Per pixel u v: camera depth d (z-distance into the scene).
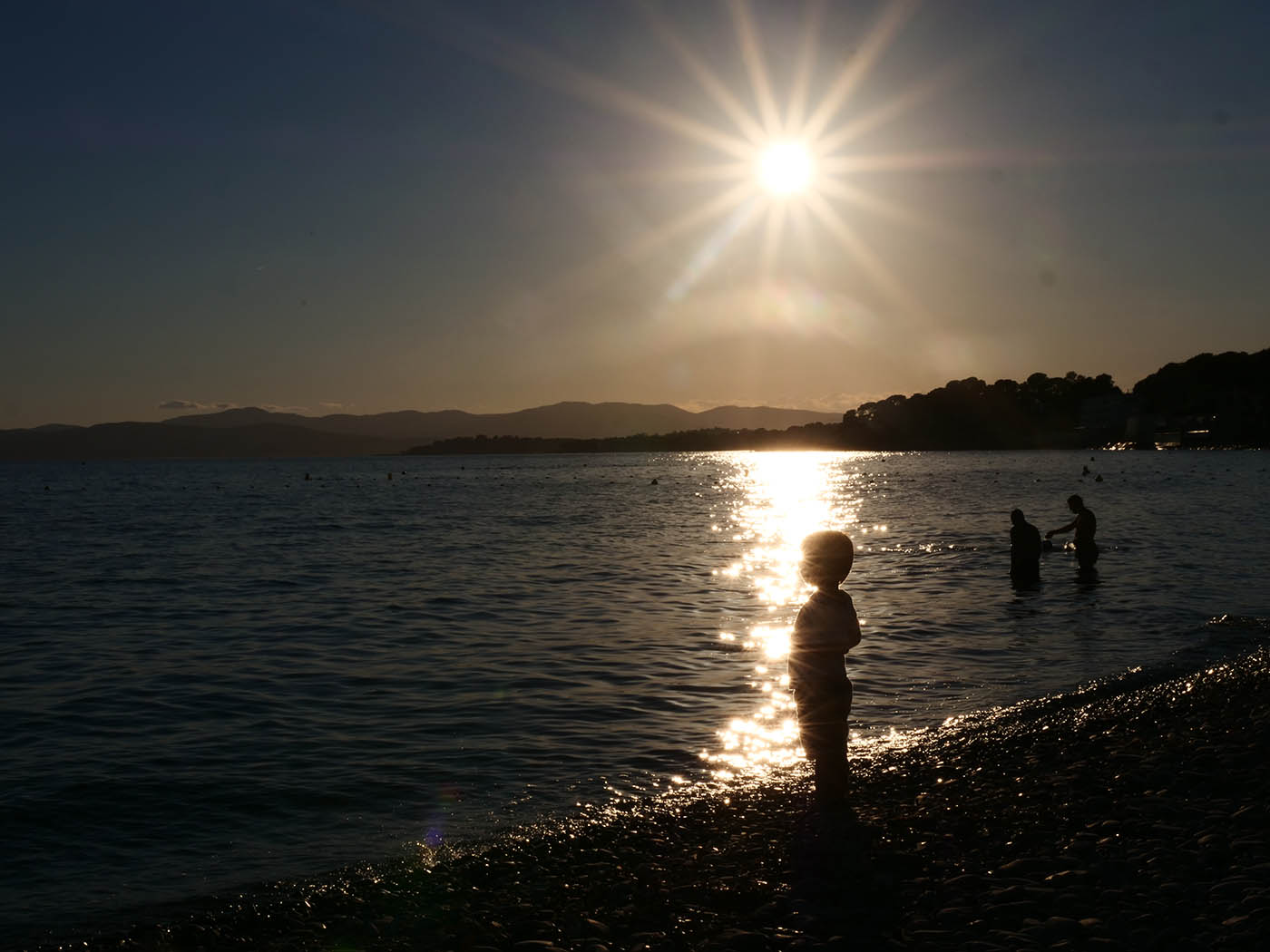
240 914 6.70
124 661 15.99
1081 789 8.55
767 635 17.58
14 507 73.12
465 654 16.12
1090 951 5.49
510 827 8.37
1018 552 22.92
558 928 6.25
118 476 174.75
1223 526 38.50
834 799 8.36
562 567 29.27
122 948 6.27
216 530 47.09
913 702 12.46
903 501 62.94
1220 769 8.92
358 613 20.73
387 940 6.23
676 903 6.56
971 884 6.64
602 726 11.57
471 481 122.75
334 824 8.53
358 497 85.06
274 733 11.45
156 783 9.66
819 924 6.12
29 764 10.32
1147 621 17.95
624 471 166.25
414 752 10.64
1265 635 16.23
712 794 9.05
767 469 162.62
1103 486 77.19
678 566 29.17
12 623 20.05
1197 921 5.77
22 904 6.97
